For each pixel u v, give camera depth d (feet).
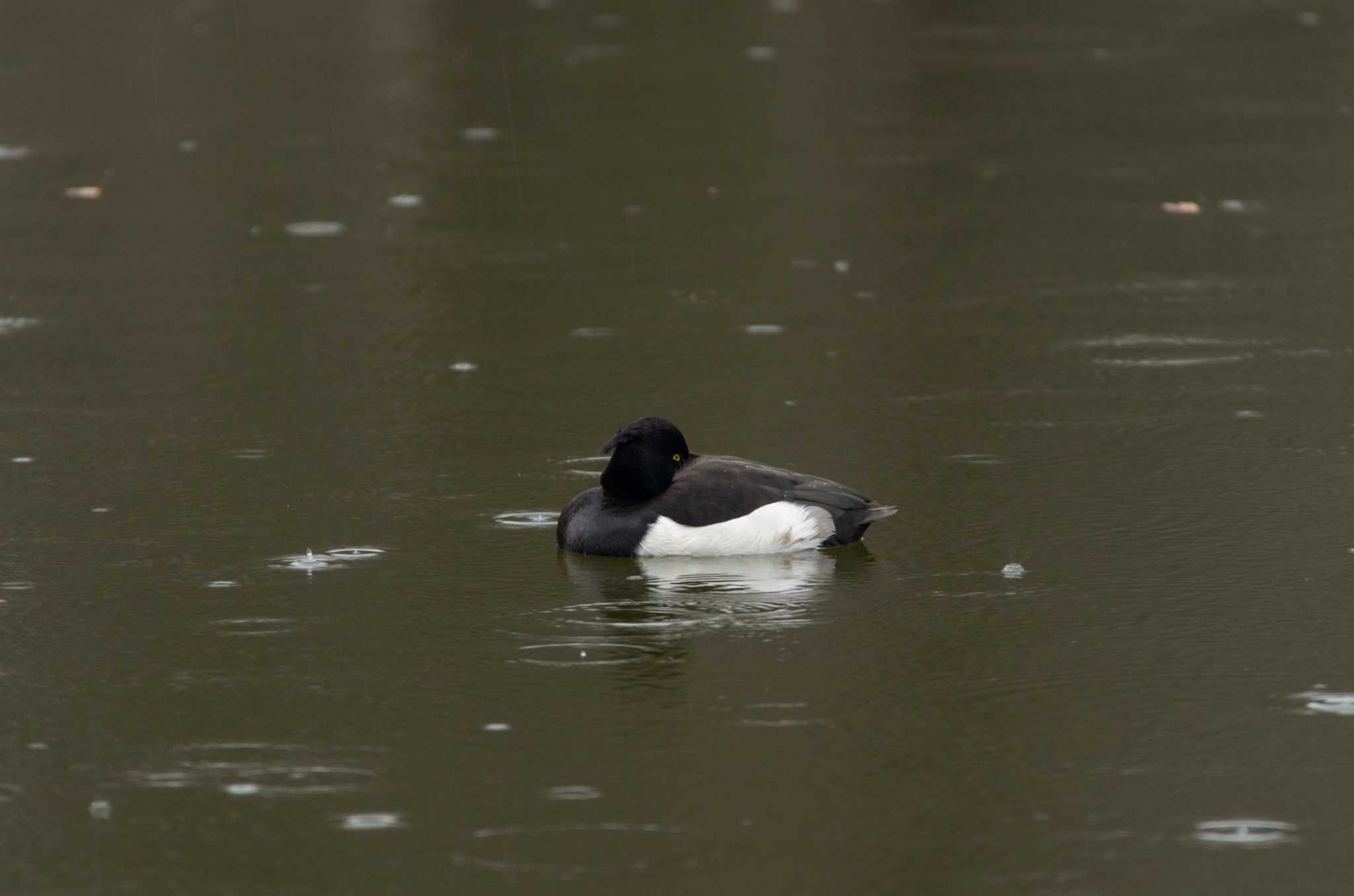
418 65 110.01
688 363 57.67
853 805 28.76
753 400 53.62
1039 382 55.31
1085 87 104.06
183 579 39.24
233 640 35.81
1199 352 58.39
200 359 58.13
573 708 32.58
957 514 43.45
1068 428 50.55
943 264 70.23
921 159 87.40
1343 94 101.91
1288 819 28.19
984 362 57.62
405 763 30.42
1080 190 81.66
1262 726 31.53
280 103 100.12
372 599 38.14
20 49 115.65
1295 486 45.21
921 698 32.89
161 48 115.85
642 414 52.37
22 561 40.34
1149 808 28.60
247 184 83.05
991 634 35.91
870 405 53.01
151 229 75.56
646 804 28.84
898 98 101.24
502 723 31.99
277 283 67.72
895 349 59.21
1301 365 56.75
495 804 28.91
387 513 43.91
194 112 98.02
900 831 27.89
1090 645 35.27
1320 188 81.56
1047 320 62.44
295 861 27.14
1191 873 26.61
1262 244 72.54
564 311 63.93
